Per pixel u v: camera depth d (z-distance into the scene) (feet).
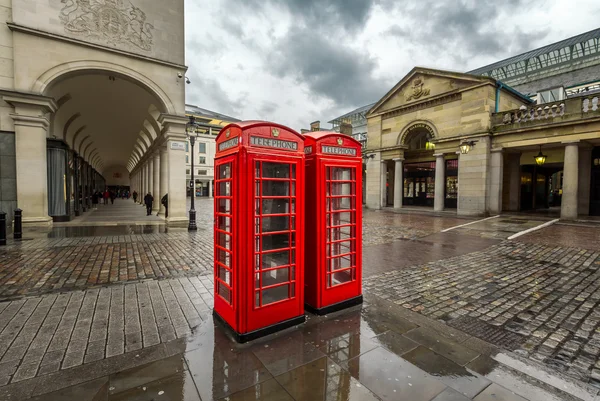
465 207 57.31
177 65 44.78
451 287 17.49
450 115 61.41
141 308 13.94
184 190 46.34
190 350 10.28
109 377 8.77
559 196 79.82
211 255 24.84
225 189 12.28
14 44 34.50
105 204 99.76
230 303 11.42
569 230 37.52
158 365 9.38
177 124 45.16
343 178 14.23
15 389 8.16
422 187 80.48
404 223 47.83
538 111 49.44
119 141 83.41
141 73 42.16
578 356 10.24
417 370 9.25
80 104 49.29
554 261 23.41
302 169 12.01
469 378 8.87
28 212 36.11
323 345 10.67
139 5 41.78
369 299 15.31
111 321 12.55
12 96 34.24
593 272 20.39
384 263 23.03
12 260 22.49
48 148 44.93
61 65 36.88
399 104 71.87
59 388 8.25
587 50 92.43
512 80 112.16
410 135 72.38
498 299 15.60
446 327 12.23
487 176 54.85
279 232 11.62
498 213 54.70
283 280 12.39
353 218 14.17
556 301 15.31
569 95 78.38
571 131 45.52
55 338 11.07
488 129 54.60
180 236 34.27
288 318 11.90
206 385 8.43
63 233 34.91
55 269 20.26
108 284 17.37
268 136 10.96
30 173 35.88
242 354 10.05
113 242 30.14
